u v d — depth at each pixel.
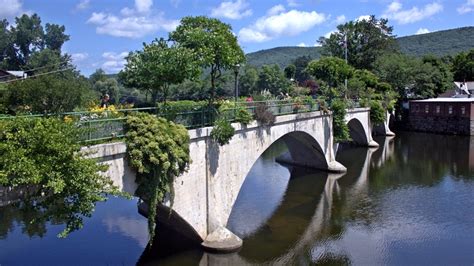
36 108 15.16
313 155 33.72
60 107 15.64
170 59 15.12
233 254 16.88
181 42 16.67
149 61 15.55
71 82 16.58
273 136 23.67
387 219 21.72
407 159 39.34
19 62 71.88
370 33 71.38
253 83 75.50
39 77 16.12
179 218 15.84
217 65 18.20
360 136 47.62
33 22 72.94
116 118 12.67
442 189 27.88
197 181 16.25
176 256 16.48
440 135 57.19
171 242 17.58
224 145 18.05
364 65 71.75
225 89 50.59
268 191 27.39
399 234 19.61
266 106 22.84
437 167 35.31
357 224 20.95
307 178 31.25
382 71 66.19
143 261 15.99
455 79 82.00
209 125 17.20
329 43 74.31
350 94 45.97
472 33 179.62
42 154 9.58
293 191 27.41
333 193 26.92
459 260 16.72
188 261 16.20
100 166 10.94
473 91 71.25
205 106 17.50
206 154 16.73
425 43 184.75
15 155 9.09
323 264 16.36
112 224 20.06
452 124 57.88
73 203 10.30
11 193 9.62
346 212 22.86
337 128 34.38
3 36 70.25
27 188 9.82
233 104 20.12
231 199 18.94
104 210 22.23
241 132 19.69
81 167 10.17
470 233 19.69
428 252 17.53
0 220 20.86
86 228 19.52
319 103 31.83
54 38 75.31
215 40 16.80
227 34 18.50
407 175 32.38
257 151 21.56
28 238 18.41
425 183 29.66
